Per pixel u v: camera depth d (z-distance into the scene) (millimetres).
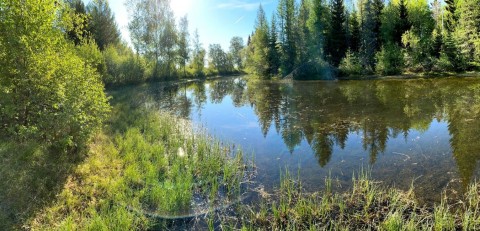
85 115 9812
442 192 7254
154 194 7285
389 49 41062
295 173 9039
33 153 8297
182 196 7246
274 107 21078
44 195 6898
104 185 7734
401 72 39594
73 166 8539
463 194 7105
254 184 8375
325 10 49781
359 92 25359
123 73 37969
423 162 9312
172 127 14922
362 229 5984
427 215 6238
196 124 16516
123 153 10336
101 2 41812
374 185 7820
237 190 7977
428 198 6988
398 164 9289
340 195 7398
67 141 8664
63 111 8805
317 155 10586
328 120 15727
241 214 6848
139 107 21141
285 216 6562
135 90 33781
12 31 8664
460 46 35469
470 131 12219
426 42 39438
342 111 17734
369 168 9102
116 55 37500
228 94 31641
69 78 9633
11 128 8367
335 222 6242
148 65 47031
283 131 14211
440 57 37344
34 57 8844
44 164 8102
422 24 50438
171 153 10719
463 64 35125
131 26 44156
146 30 44844
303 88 31719
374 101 20375
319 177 8641
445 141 11195
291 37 49719
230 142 12727
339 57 47094
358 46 47906
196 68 70125
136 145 11383
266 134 13898
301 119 16453
